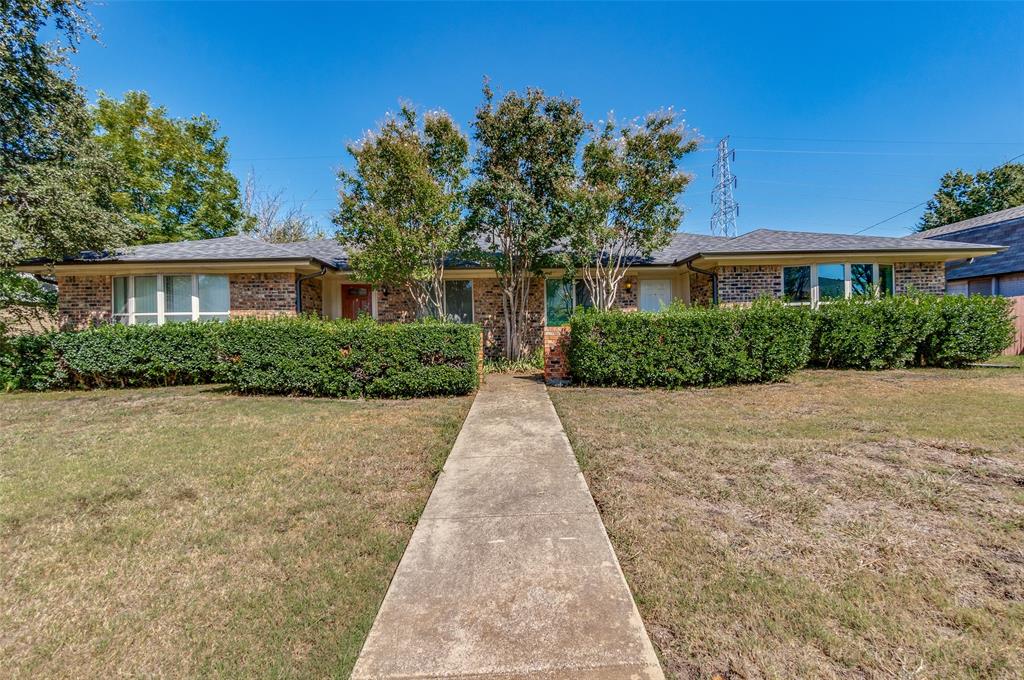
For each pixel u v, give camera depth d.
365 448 4.96
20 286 11.14
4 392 8.99
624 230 11.45
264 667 1.90
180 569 2.66
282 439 5.33
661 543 2.81
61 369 9.24
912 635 1.99
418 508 3.43
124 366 9.30
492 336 13.23
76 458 4.68
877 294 11.48
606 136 10.73
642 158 10.98
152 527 3.17
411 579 2.46
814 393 7.48
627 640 1.96
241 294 11.95
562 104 10.52
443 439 5.28
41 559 2.77
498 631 2.03
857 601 2.22
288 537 3.02
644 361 8.42
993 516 3.06
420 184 9.77
